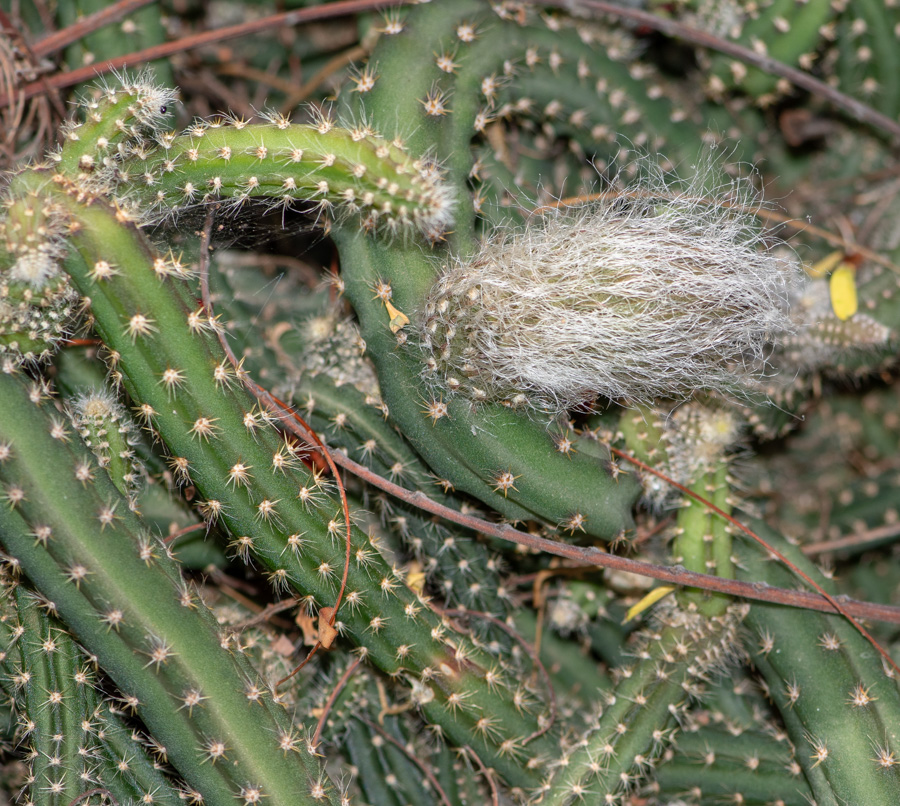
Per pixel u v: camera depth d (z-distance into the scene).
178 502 0.62
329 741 0.62
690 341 0.59
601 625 0.64
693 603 0.61
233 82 0.68
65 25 0.63
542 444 0.59
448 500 0.61
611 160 0.64
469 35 0.60
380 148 0.58
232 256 0.64
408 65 0.60
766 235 0.65
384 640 0.60
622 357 0.59
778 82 0.65
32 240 0.57
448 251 0.60
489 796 0.62
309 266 0.65
